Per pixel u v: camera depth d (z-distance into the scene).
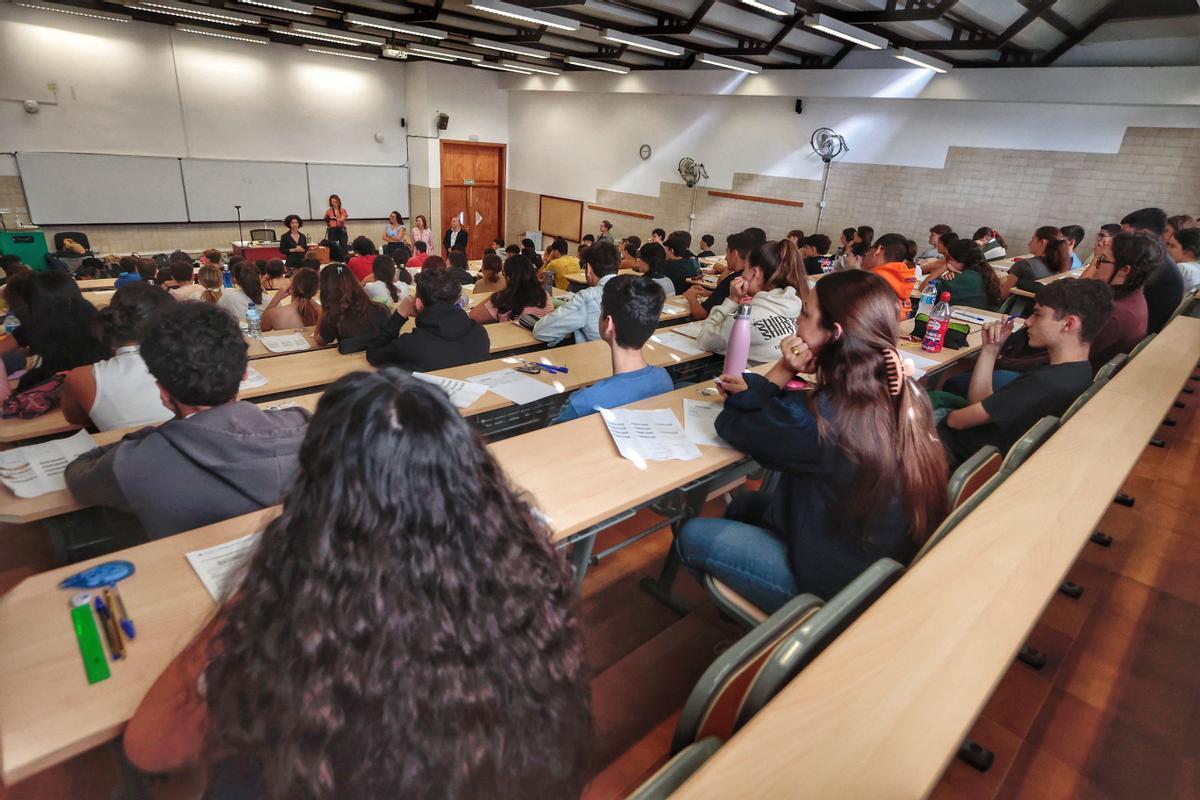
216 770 0.63
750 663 0.89
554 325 3.18
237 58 9.46
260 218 10.22
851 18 5.82
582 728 0.66
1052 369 1.90
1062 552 0.98
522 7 5.64
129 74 8.71
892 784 0.59
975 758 1.26
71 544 1.90
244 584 0.60
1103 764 1.28
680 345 3.03
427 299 2.62
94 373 1.86
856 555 1.28
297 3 6.40
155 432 1.23
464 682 0.55
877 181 7.69
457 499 0.58
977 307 4.25
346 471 0.56
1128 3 5.66
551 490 1.41
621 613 1.99
